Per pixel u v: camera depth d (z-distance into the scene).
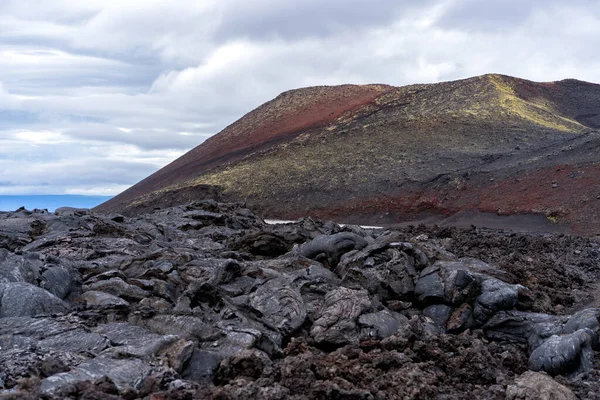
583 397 9.46
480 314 13.24
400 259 14.27
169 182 125.62
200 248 18.22
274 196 85.81
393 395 8.78
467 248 24.62
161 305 11.97
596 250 27.09
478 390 9.61
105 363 8.46
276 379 8.79
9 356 8.52
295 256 16.12
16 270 11.70
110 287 12.45
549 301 15.85
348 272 13.88
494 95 110.12
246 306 11.87
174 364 8.87
